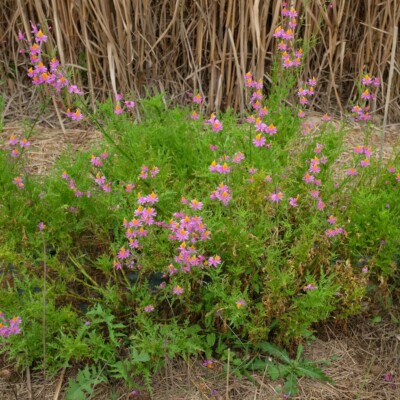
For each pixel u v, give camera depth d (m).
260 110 1.19
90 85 1.62
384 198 1.09
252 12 1.54
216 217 1.01
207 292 1.00
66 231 1.06
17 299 0.96
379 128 1.67
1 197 1.04
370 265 1.04
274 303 0.96
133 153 1.17
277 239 1.04
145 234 0.94
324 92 1.76
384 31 1.64
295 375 0.97
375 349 1.04
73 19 1.56
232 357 0.99
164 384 0.96
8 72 1.67
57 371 0.97
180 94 1.68
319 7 1.62
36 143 1.50
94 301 1.02
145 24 1.58
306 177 1.07
